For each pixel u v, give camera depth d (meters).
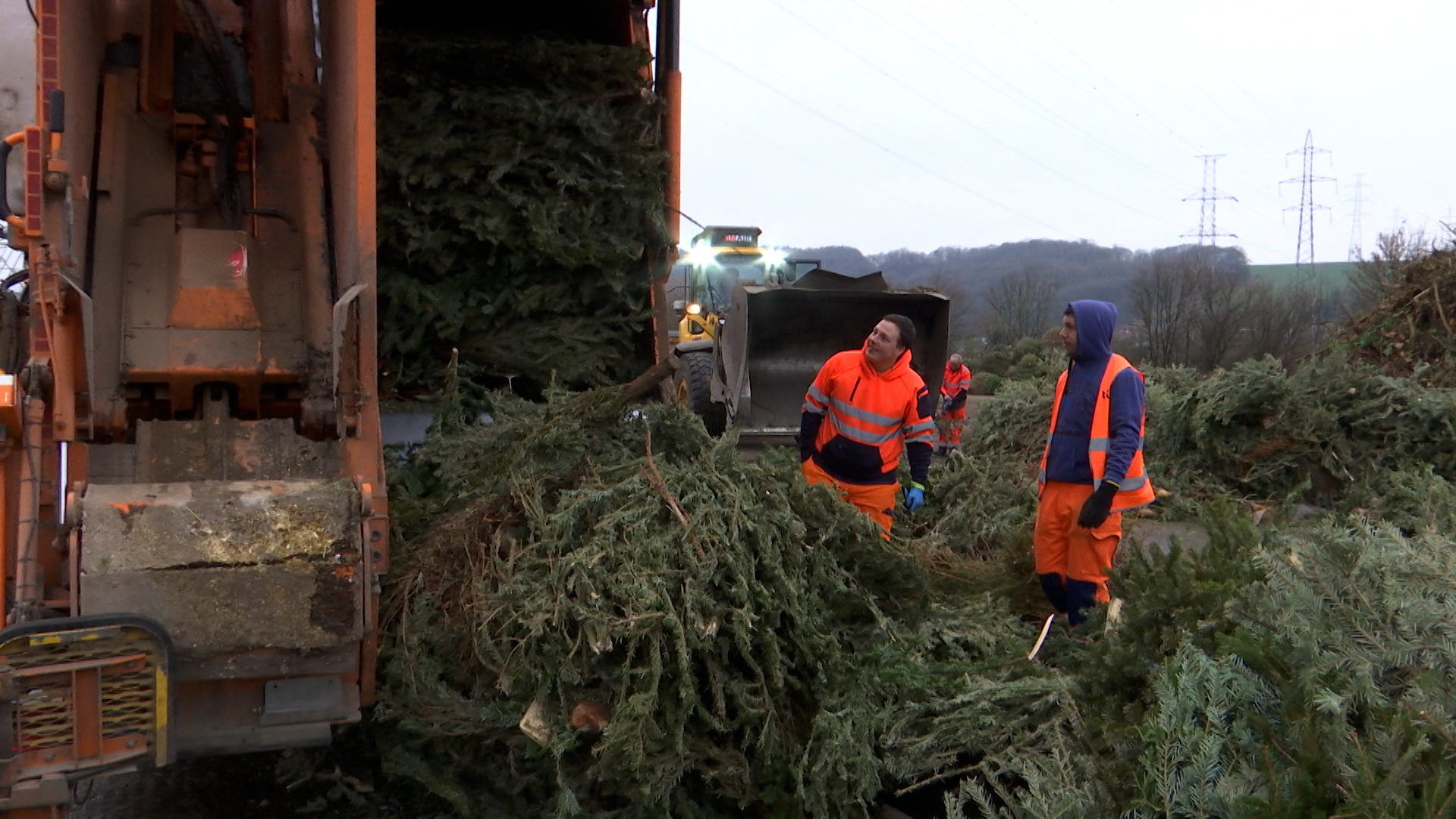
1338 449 6.36
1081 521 3.85
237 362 3.18
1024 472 6.27
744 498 3.23
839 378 4.33
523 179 4.80
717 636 2.87
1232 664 2.36
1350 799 1.81
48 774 2.22
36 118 3.00
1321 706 2.02
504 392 4.43
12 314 3.15
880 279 8.60
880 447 4.30
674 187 5.07
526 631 2.80
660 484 3.16
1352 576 2.33
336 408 2.94
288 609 2.46
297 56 3.89
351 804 3.15
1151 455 7.26
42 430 2.61
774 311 8.35
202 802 3.15
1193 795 2.09
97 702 2.27
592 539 2.99
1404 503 4.87
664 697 2.74
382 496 2.88
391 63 4.63
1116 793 2.30
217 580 2.40
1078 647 3.56
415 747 2.95
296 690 2.56
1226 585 2.83
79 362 2.83
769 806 2.91
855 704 2.93
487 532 3.18
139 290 3.20
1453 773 1.77
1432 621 2.14
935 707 3.10
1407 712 1.96
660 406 3.70
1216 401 6.79
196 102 3.66
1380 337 8.54
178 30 3.68
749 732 2.81
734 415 8.45
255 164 3.62
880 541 3.41
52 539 2.54
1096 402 3.91
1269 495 6.55
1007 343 31.67
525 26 5.33
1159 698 2.32
